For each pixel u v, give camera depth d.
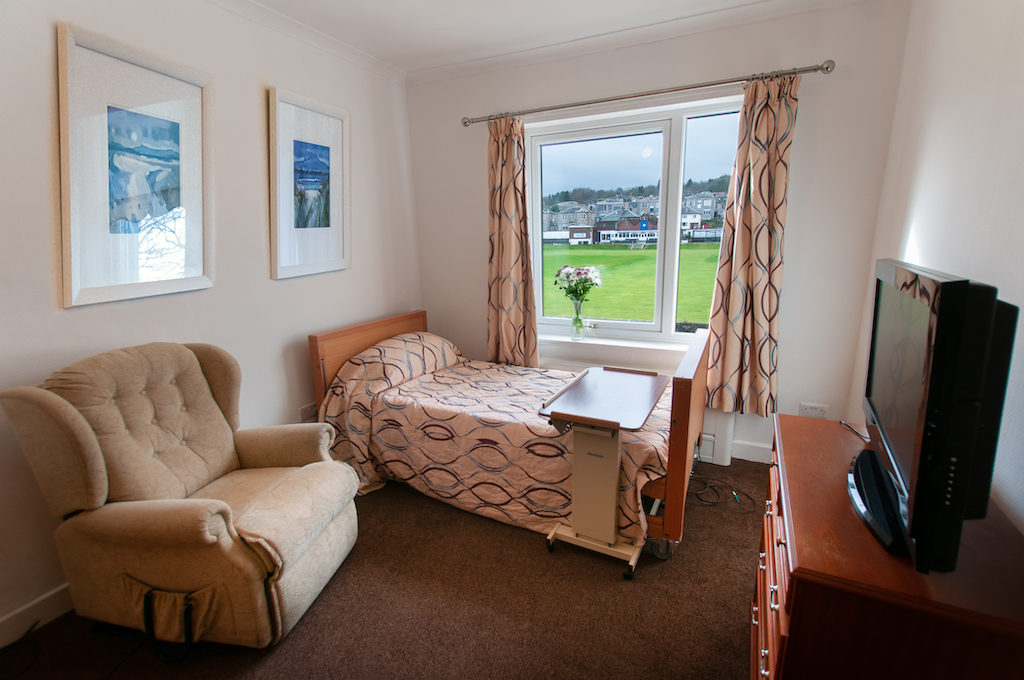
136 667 1.60
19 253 1.64
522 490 2.25
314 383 2.73
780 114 2.41
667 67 2.72
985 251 1.27
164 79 1.98
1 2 1.54
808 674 0.95
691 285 3.06
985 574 0.89
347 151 2.91
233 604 1.58
